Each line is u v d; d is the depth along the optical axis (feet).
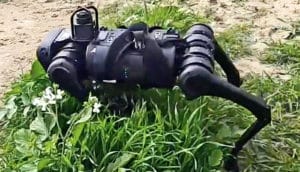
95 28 4.40
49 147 4.04
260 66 5.84
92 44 4.29
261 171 4.41
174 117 4.40
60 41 4.41
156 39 4.33
